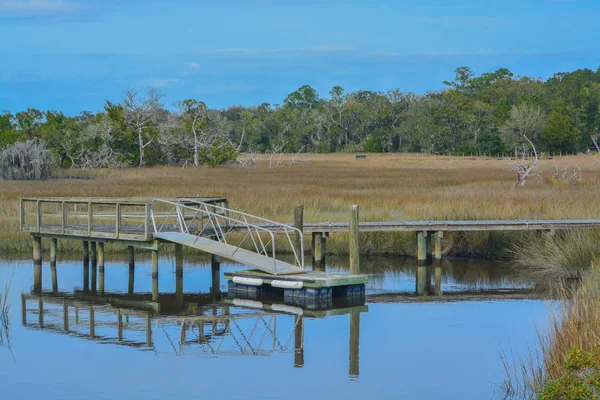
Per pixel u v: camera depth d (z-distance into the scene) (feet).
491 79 496.23
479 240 75.87
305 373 40.42
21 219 70.49
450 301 57.67
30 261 74.74
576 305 38.93
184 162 258.98
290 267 61.21
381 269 71.10
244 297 60.18
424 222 72.69
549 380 32.81
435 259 72.33
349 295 59.00
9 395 36.94
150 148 257.14
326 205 98.27
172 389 37.70
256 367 41.57
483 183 134.21
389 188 128.47
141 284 64.80
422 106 403.54
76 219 86.79
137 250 82.43
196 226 70.95
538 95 393.09
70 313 54.65
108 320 52.65
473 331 48.37
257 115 453.99
